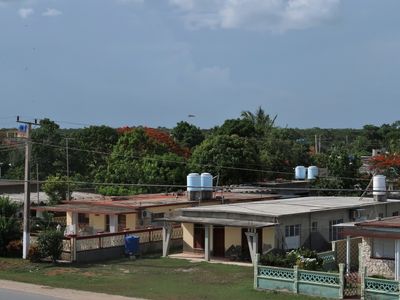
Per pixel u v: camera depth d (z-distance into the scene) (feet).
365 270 85.92
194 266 119.44
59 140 276.41
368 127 484.33
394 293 78.13
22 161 288.10
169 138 287.89
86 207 155.84
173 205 158.71
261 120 330.54
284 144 265.34
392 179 223.92
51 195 200.34
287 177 257.96
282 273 88.63
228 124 278.26
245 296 86.58
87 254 127.75
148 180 222.28
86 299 87.51
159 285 99.35
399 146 281.13
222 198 166.40
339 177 210.79
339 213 140.36
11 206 142.51
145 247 138.82
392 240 93.35
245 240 127.65
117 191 222.28
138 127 295.89
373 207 148.15
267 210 129.39
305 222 130.11
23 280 106.11
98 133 295.07
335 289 83.10
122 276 109.60
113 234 132.87
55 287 98.84
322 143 422.82
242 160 232.94
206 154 231.91
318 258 101.76
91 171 280.31
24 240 129.39
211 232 131.85
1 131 319.06
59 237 126.11
